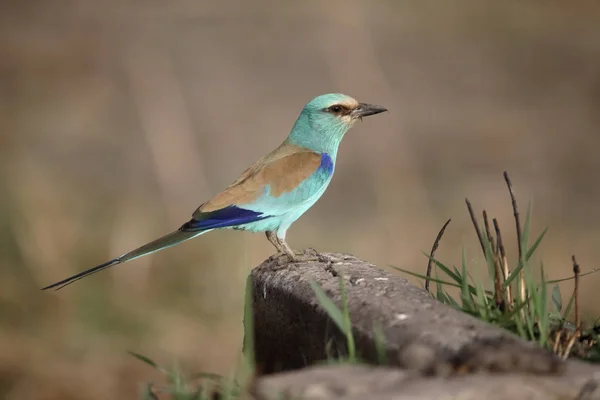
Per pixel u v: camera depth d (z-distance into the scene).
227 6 27.94
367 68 22.66
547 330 6.09
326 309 5.70
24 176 15.60
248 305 6.25
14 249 13.70
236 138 20.14
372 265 6.95
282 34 25.53
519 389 4.65
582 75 23.47
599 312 12.55
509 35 25.47
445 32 25.56
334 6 26.05
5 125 20.83
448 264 13.62
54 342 12.74
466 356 4.96
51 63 24.58
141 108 21.16
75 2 29.38
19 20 27.94
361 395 4.60
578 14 26.80
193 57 24.52
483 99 22.08
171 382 5.93
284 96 22.42
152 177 18.12
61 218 14.45
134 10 28.47
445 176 18.00
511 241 14.38
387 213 15.76
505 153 19.28
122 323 12.94
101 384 12.16
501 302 6.54
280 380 4.79
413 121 20.73
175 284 13.56
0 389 12.14
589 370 4.93
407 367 4.95
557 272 13.77
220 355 12.47
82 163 18.75
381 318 5.61
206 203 9.03
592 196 17.45
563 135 20.30
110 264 8.56
